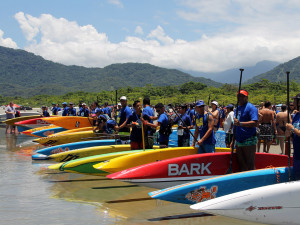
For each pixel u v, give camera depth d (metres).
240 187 4.85
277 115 9.71
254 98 46.66
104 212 4.96
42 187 6.45
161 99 62.44
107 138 10.16
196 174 5.58
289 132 4.58
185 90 77.75
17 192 6.07
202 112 6.10
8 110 16.58
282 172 4.93
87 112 13.98
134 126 7.34
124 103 7.86
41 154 9.22
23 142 13.33
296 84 57.97
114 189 6.35
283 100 41.34
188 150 6.52
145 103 7.75
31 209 5.07
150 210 5.08
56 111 17.00
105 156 6.96
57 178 7.23
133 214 4.89
